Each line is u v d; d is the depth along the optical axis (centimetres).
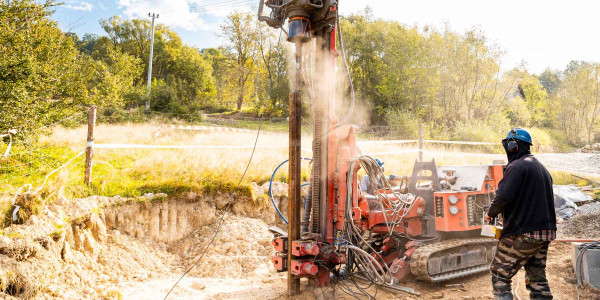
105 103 2073
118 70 2969
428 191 601
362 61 3791
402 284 543
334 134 501
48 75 984
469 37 3259
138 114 2130
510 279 401
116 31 6091
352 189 503
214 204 772
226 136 1510
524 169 388
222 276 602
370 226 541
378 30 3681
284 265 501
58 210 604
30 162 745
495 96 3391
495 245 595
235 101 5256
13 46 972
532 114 4859
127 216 680
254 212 796
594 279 499
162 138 1331
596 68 4991
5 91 810
